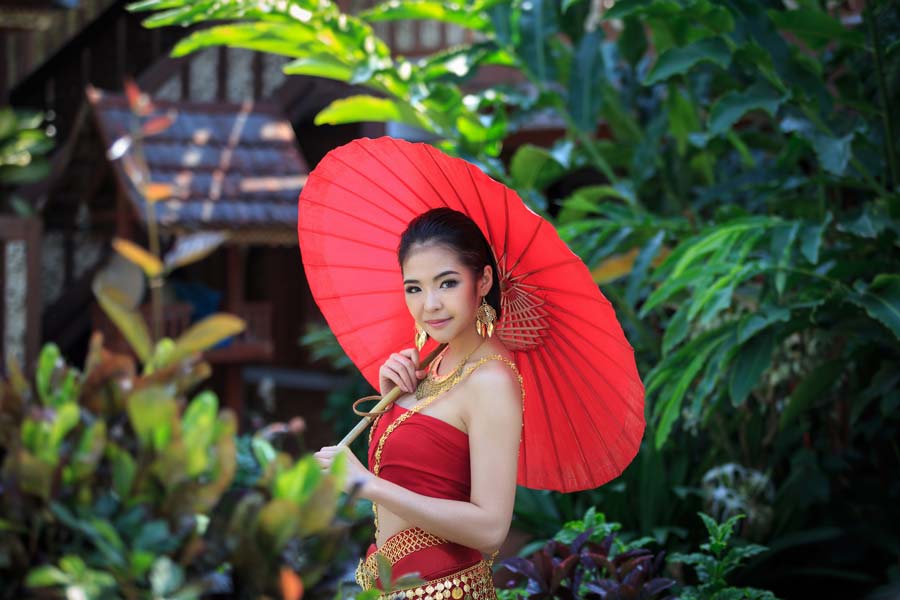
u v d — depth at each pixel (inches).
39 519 50.6
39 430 51.9
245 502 54.2
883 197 163.6
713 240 150.5
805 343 164.7
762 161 217.3
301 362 420.8
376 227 92.4
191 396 296.5
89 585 47.5
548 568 106.7
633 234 179.6
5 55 277.3
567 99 204.5
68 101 358.9
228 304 287.9
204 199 275.9
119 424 55.9
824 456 181.5
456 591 81.9
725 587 121.3
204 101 334.3
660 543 163.3
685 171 209.9
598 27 204.5
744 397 148.8
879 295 145.7
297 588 50.1
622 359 84.9
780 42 156.8
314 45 179.8
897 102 165.8
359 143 85.7
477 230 83.1
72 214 306.2
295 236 281.6
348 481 76.8
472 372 83.0
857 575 167.5
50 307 331.0
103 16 361.7
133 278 58.8
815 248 145.6
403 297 94.9
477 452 81.7
